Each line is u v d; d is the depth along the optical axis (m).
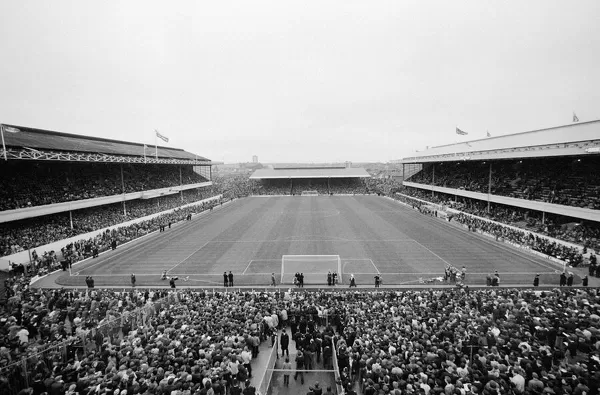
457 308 19.05
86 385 11.55
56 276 31.72
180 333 16.08
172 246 42.56
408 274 31.20
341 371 13.41
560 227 42.31
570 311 17.47
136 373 12.07
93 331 17.42
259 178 119.56
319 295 23.41
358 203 83.50
